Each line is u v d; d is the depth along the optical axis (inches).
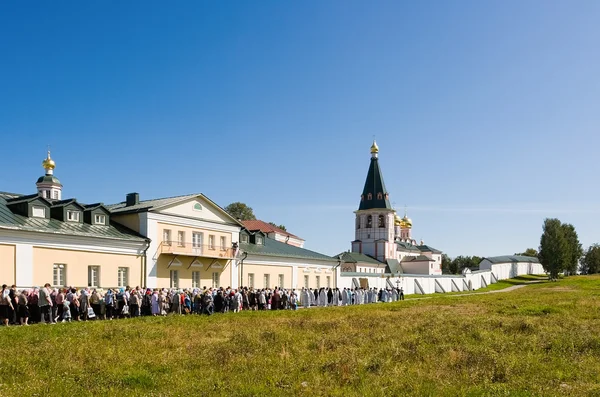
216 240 2154.3
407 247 6274.6
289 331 903.7
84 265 1590.8
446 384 478.6
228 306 1609.3
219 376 524.1
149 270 1807.3
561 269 5521.7
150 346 743.1
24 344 770.8
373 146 5487.2
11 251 1397.6
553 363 569.0
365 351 660.1
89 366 589.0
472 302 1894.7
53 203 1675.7
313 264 2706.7
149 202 2047.2
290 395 452.4
